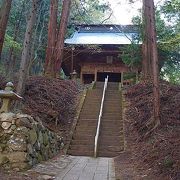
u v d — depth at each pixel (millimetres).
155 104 8906
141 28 14719
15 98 6410
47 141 7512
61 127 10719
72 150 9180
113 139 10000
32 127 6234
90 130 10750
